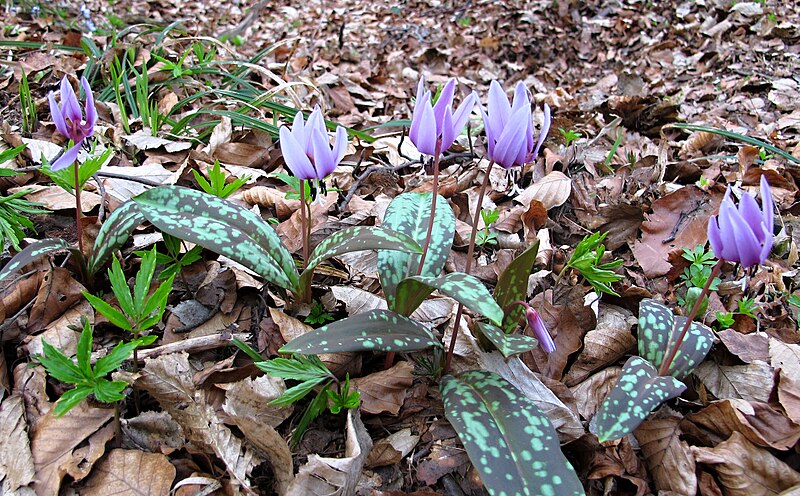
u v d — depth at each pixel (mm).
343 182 506
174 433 279
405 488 276
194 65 704
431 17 1504
